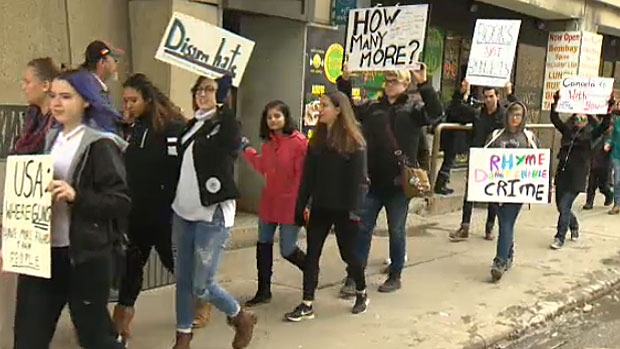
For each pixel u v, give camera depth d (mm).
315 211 5617
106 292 3553
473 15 14094
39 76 3881
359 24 6695
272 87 8891
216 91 4609
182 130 4711
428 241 8969
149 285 6254
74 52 6898
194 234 4574
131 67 7430
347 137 5387
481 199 7176
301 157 5730
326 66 9000
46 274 3336
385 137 6254
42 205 3332
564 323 6445
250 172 8789
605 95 9031
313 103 8883
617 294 7559
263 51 8906
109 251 3537
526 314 6289
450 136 11070
